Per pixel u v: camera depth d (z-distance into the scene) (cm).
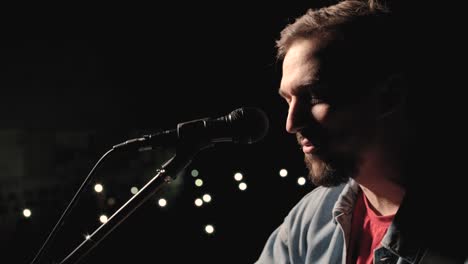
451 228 97
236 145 372
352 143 100
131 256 328
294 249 127
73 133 348
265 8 368
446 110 101
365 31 100
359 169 102
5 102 330
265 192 371
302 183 298
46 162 339
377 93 99
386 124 100
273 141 378
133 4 357
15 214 324
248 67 377
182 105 374
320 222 122
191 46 371
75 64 349
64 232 326
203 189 362
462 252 95
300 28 103
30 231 326
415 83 101
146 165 352
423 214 99
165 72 369
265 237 350
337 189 123
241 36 374
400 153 101
